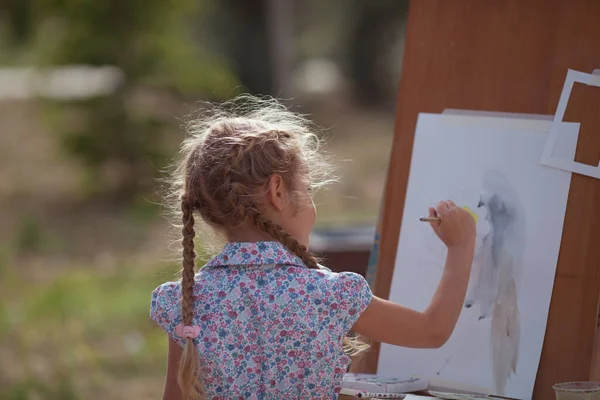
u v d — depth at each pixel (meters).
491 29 3.50
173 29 16.17
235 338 2.83
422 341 2.94
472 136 3.49
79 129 15.80
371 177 17.88
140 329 9.17
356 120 26.16
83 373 7.85
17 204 15.95
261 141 2.90
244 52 21.97
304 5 31.47
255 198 2.88
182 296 2.88
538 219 3.28
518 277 3.29
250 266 2.88
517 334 3.26
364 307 2.86
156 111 15.91
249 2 21.88
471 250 3.04
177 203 3.37
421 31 3.68
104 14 15.60
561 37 3.32
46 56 15.95
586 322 3.14
